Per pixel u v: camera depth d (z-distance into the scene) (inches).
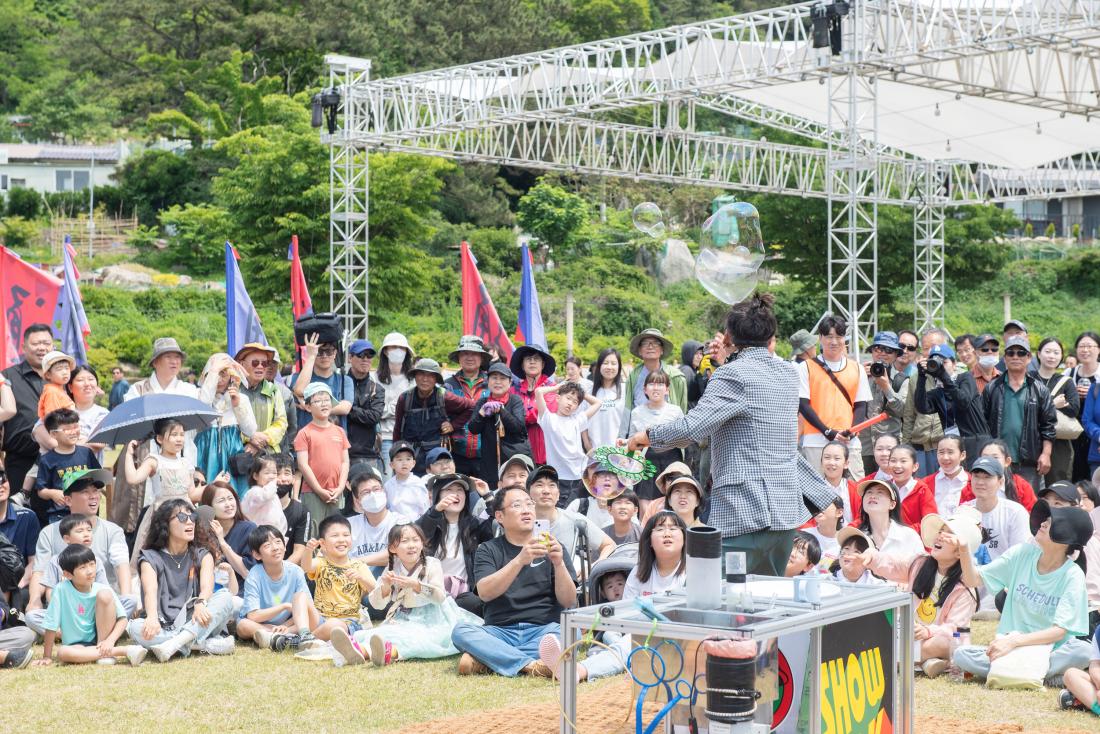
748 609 175.6
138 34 2058.3
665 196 1776.6
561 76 738.2
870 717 188.1
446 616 291.4
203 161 1871.3
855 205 661.3
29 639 283.4
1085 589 252.2
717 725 164.1
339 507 373.4
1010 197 1023.6
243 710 238.4
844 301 1330.0
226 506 322.7
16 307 407.8
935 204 1040.8
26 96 2475.4
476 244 1624.0
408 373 404.8
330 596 309.6
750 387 208.1
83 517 300.0
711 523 211.9
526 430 383.2
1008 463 335.6
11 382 350.9
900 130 882.1
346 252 842.2
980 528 290.8
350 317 840.3
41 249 1780.3
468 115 769.6
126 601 299.0
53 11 2746.1
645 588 262.4
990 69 724.7
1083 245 1822.1
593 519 328.8
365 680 262.5
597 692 242.2
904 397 405.7
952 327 1497.3
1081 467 400.8
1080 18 560.7
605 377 401.1
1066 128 850.8
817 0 621.6
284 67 1897.1
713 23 679.1
